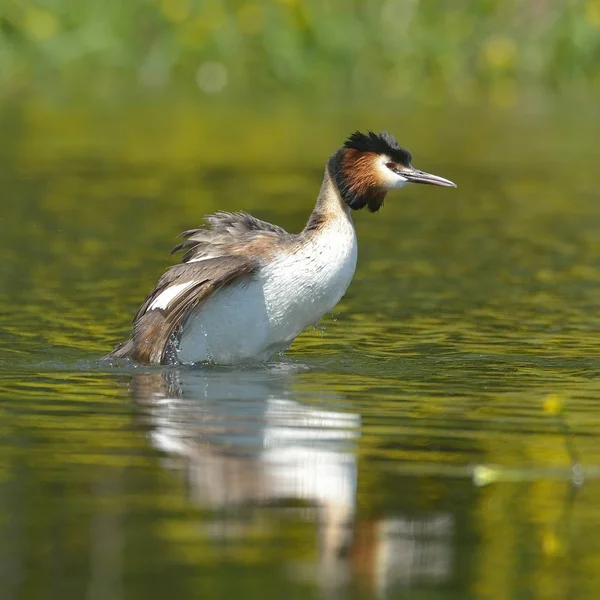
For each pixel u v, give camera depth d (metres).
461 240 19.16
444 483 8.95
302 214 20.69
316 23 36.06
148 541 7.84
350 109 32.81
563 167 25.48
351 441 9.88
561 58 35.81
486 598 7.24
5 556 7.61
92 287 15.89
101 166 24.84
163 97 34.69
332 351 13.12
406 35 36.22
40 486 8.74
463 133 29.27
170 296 12.41
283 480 8.93
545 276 16.83
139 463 9.25
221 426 10.23
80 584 7.26
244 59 36.34
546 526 8.20
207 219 13.19
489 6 36.41
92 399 11.07
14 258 17.42
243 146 27.47
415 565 7.61
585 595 7.30
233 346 12.62
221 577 7.39
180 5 36.41
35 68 36.12
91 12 36.50
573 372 12.24
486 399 11.20
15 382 11.66
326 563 7.62
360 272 16.97
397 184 13.18
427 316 14.64
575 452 9.66
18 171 24.05
